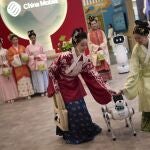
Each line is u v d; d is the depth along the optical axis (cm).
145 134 397
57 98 405
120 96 395
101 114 515
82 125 412
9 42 945
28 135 492
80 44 387
